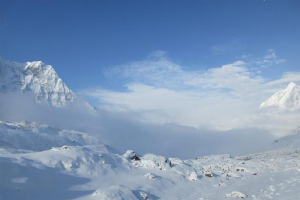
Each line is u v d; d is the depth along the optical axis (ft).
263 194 83.87
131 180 87.04
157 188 83.51
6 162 63.67
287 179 110.42
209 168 137.49
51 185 66.23
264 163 181.47
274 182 105.09
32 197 57.88
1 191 55.26
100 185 75.82
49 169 73.72
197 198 77.61
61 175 73.72
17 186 59.00
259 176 121.90
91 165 89.25
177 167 114.32
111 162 101.19
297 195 77.10
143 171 104.22
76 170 81.66
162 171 107.14
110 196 60.34
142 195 70.49
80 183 73.51
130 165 107.76
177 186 90.79
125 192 65.31
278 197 78.23
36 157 79.41
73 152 91.25
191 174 105.81
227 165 157.17
